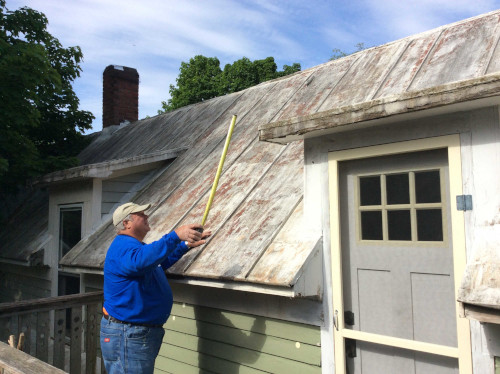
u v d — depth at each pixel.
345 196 3.17
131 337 3.22
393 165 2.93
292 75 7.09
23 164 6.95
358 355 3.04
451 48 4.90
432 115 2.70
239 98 7.55
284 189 4.09
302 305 3.30
